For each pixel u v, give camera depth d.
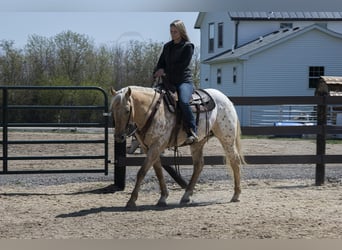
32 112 31.53
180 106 8.55
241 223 7.48
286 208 8.59
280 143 21.47
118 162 10.44
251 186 11.15
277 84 33.53
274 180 11.91
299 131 11.34
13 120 31.42
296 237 6.76
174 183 11.21
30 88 10.33
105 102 10.62
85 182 11.28
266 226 7.31
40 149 17.36
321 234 6.91
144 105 8.23
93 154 15.95
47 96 31.42
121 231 7.05
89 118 31.86
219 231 7.05
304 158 11.27
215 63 37.59
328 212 8.24
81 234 6.89
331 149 19.16
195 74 45.50
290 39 33.28
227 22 38.25
